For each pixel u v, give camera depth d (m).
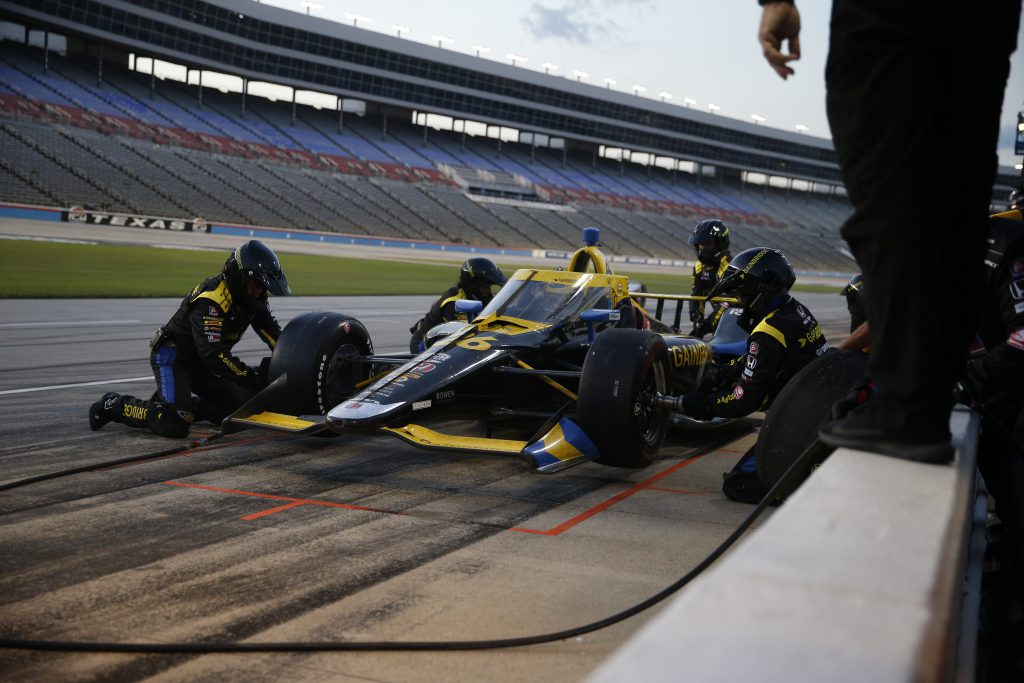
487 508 4.03
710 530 3.73
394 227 54.31
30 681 2.24
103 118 50.41
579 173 75.62
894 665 0.58
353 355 5.46
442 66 65.19
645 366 4.49
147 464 4.73
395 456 5.11
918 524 0.90
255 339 11.04
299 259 32.31
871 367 1.30
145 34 53.19
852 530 0.88
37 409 6.20
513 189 66.25
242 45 56.94
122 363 8.55
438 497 4.21
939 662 0.64
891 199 1.21
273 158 55.72
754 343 4.43
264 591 2.91
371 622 2.66
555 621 2.69
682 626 0.64
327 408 5.21
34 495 4.02
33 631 2.55
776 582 0.73
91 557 3.20
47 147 45.22
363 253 41.88
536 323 5.36
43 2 49.41
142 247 30.05
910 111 1.18
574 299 5.57
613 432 4.43
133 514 3.77
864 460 1.24
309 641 2.52
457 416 5.01
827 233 81.75
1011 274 2.63
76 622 2.62
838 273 70.69
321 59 60.12
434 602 2.84
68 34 51.78
